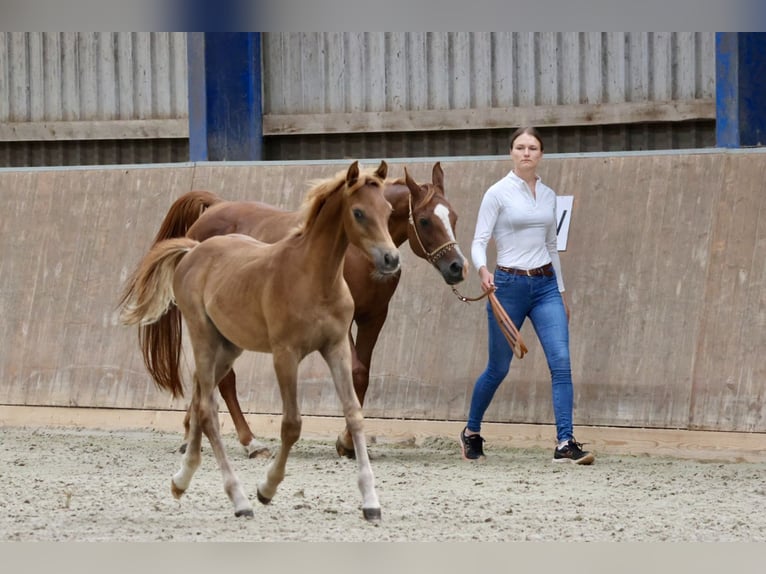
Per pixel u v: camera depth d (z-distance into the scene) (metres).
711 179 11.85
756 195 11.60
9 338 13.91
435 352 12.18
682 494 8.83
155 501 8.46
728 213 11.65
